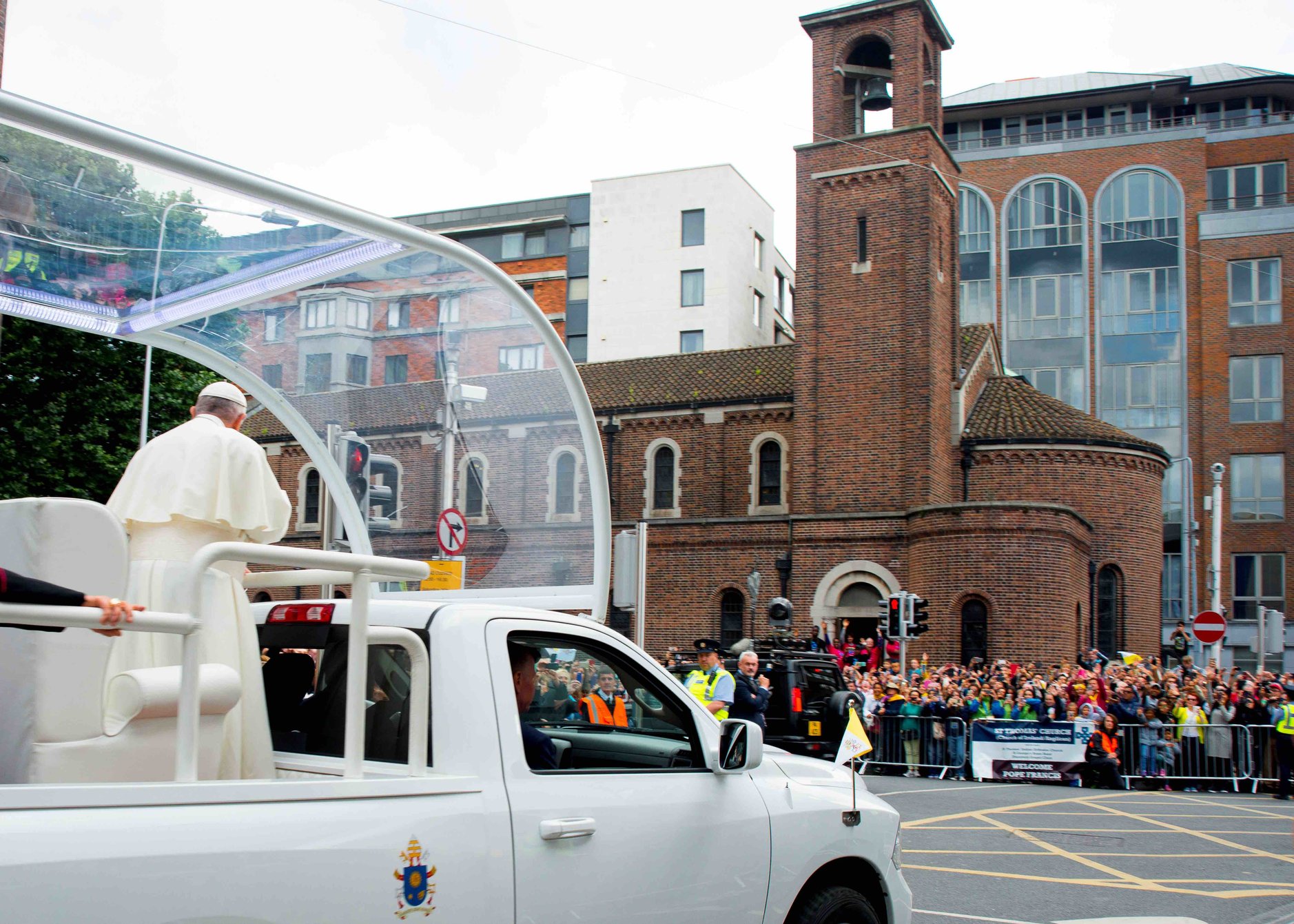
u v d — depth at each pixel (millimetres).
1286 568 50031
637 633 11305
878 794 16375
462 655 3662
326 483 6289
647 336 60594
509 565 6641
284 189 4043
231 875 2721
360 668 3238
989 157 58312
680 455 40062
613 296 61469
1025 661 29750
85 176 3893
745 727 4324
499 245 65750
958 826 13133
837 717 15883
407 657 3773
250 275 4785
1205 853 11555
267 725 3674
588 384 42719
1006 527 30391
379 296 5754
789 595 34594
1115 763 17969
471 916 3283
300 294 5469
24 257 4430
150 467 3799
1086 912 8555
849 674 21188
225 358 5648
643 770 4102
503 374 6043
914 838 12195
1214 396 52406
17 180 3918
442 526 6555
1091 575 34281
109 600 2736
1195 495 52062
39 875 2379
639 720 4477
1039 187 57438
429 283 5574
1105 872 10320
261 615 4234
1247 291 52625
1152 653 35094
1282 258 52312
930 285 35125
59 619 2600
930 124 35906
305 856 2889
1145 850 11641
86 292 4742
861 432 35438
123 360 17766
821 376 36250
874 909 5047
